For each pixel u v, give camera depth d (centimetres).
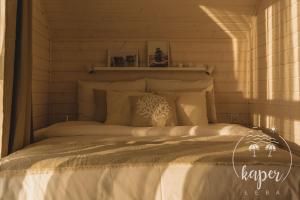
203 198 162
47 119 376
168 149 196
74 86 383
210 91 361
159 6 349
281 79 305
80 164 171
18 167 171
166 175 166
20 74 216
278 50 312
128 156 177
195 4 347
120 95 331
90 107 357
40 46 342
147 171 168
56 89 381
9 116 200
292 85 283
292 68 282
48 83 376
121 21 365
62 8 347
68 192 165
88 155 179
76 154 183
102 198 164
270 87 332
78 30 373
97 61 384
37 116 336
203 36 385
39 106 343
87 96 360
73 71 383
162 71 385
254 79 376
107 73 383
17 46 218
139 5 347
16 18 212
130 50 385
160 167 168
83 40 383
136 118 302
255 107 374
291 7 283
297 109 273
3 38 193
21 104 217
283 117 302
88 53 384
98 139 244
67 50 383
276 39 316
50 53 379
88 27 370
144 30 376
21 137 219
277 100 315
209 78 377
